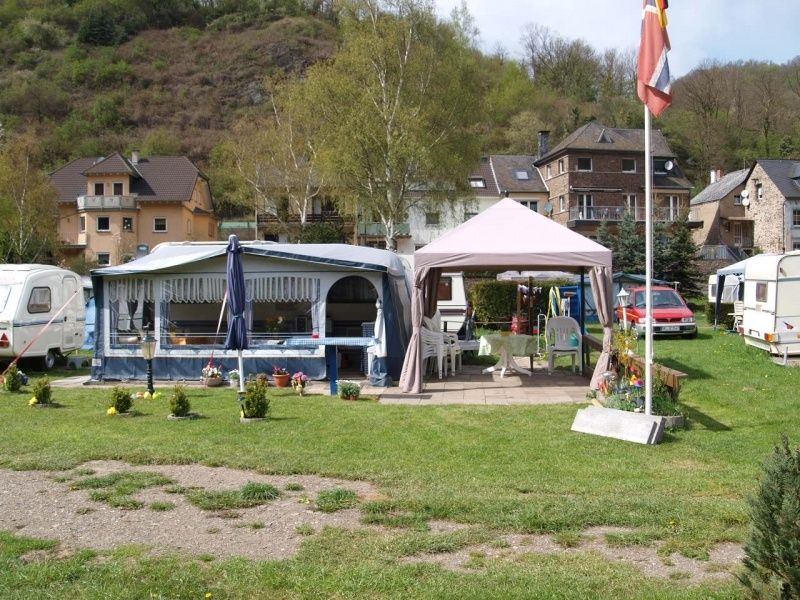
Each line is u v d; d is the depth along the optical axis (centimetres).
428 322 1513
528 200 5466
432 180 3538
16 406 1135
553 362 1570
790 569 346
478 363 1728
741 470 741
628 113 7581
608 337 1230
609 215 5141
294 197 4784
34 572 456
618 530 544
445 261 1280
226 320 1692
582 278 1638
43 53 9594
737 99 7256
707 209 5841
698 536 523
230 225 5778
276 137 4622
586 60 8675
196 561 481
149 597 422
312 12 10719
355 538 526
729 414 1083
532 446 846
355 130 3250
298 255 1427
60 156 7588
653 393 995
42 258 4284
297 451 809
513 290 2797
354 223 4844
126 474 707
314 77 3347
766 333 1681
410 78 3350
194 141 7844
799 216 5266
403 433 916
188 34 10025
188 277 1472
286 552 502
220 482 685
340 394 1214
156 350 1464
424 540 516
